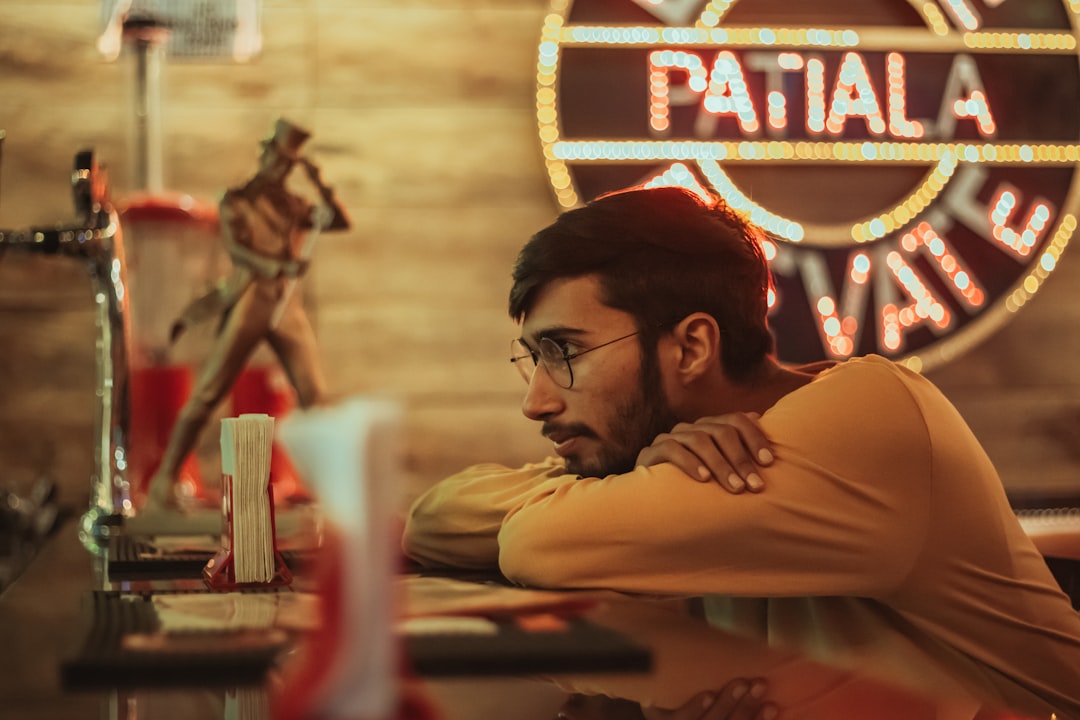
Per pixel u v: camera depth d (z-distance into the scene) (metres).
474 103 3.06
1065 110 3.13
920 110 3.10
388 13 3.04
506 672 0.70
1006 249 3.11
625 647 0.74
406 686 0.66
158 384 2.24
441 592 1.07
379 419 0.47
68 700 0.61
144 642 0.74
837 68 3.08
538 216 3.07
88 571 1.31
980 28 3.12
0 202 2.94
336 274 3.02
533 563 1.16
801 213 3.07
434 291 3.04
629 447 1.30
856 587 1.17
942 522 1.20
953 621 1.22
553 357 1.30
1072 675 1.24
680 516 1.14
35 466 2.94
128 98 2.98
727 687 0.67
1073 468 3.15
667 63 3.04
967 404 3.13
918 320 3.08
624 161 3.03
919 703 0.65
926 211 3.10
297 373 1.90
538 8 3.08
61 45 2.96
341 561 0.49
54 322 2.96
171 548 1.48
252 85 3.00
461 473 1.51
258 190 1.86
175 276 2.38
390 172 3.04
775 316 3.06
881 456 1.18
